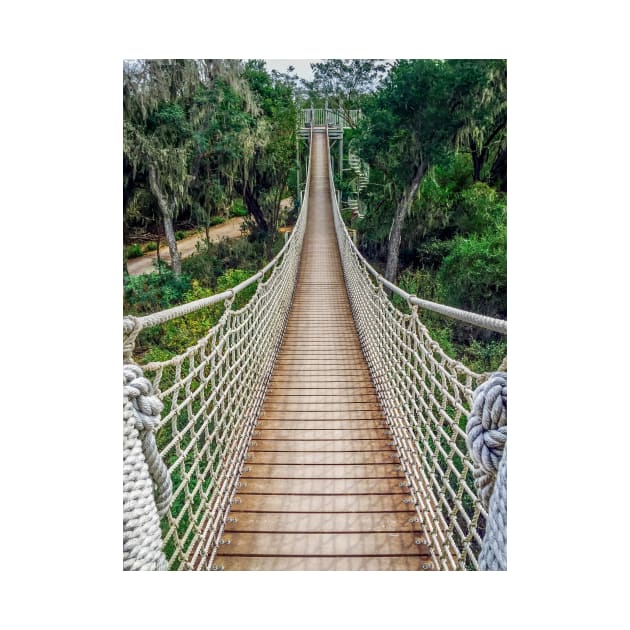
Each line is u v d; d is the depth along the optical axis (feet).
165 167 35.99
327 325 21.22
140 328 4.33
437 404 7.09
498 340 32.71
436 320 34.35
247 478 8.89
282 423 11.32
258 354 12.51
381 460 9.55
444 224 47.01
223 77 38.78
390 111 41.70
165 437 16.42
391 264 44.73
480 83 37.88
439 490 6.85
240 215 69.77
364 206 58.08
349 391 13.48
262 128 46.78
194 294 36.60
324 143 74.74
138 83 32.78
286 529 7.43
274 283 17.10
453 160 42.32
